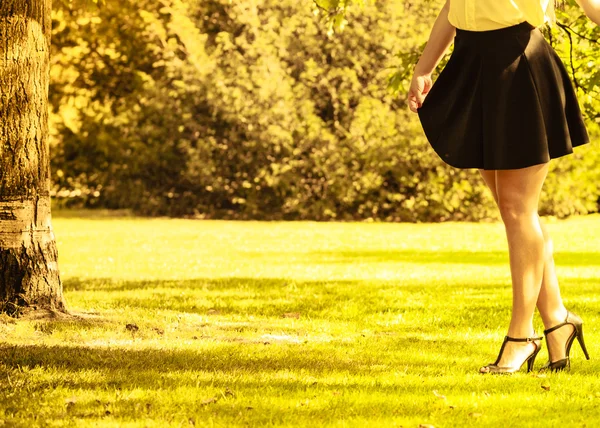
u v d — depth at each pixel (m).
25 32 8.51
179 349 6.97
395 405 5.03
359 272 14.81
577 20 12.09
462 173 29.05
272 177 30.08
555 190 29.06
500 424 4.65
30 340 7.42
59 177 32.44
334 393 5.31
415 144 28.92
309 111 30.17
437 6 29.83
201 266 15.91
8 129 8.51
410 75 13.26
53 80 32.16
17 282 8.53
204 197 31.69
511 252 5.91
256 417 4.77
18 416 4.82
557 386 5.54
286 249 19.67
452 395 5.31
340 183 29.61
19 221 8.55
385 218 30.19
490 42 5.66
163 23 32.25
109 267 15.69
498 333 8.10
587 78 11.78
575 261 16.95
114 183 32.06
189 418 4.72
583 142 5.80
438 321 8.99
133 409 4.95
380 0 29.94
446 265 16.08
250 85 30.08
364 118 29.39
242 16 30.73
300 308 10.03
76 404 5.06
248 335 7.91
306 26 30.33
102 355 6.64
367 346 7.25
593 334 7.89
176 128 31.25
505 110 5.64
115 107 32.34
